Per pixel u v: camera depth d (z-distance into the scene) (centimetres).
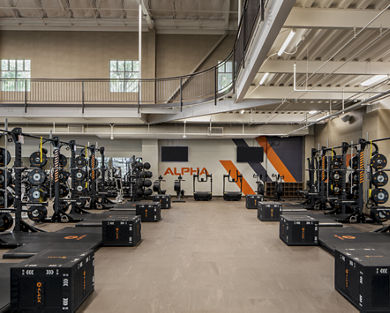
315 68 575
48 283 289
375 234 607
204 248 548
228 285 377
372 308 298
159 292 355
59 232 628
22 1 1106
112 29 1219
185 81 1212
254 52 464
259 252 523
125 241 556
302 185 1375
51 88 1209
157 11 1148
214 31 1220
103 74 1220
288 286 374
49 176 798
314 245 567
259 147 1426
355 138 991
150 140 1402
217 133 1279
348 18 389
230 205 1162
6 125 593
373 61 571
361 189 778
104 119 1054
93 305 321
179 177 1324
